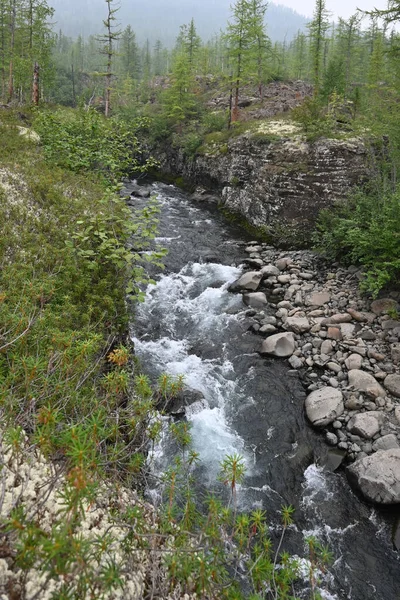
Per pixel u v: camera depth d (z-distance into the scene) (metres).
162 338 12.16
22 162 13.52
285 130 22.80
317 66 33.66
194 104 37.62
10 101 34.34
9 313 5.08
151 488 4.86
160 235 19.55
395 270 13.73
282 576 3.10
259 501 7.57
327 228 17.30
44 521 3.01
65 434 3.00
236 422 9.43
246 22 29.05
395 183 15.51
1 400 3.54
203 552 2.91
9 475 3.21
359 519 7.34
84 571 2.37
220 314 13.70
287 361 11.52
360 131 19.81
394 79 16.03
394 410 9.43
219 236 20.42
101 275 9.05
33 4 34.00
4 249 8.45
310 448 8.81
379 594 6.20
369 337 11.95
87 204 11.53
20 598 2.58
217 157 27.05
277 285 15.27
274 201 19.94
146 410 4.35
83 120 16.11
